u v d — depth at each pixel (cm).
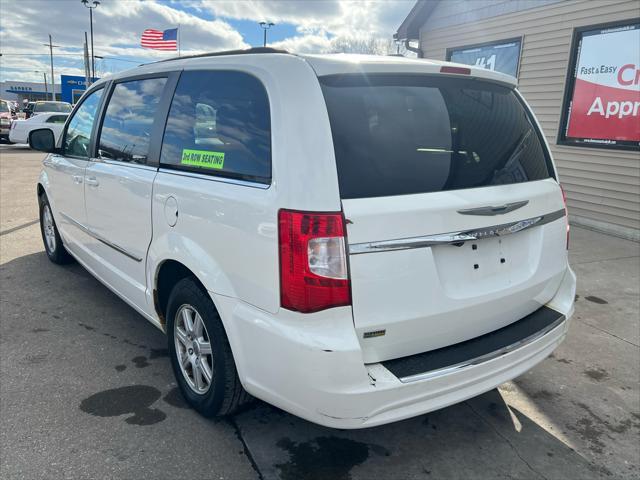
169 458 250
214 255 244
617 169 717
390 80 233
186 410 290
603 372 347
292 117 213
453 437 276
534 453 264
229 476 240
